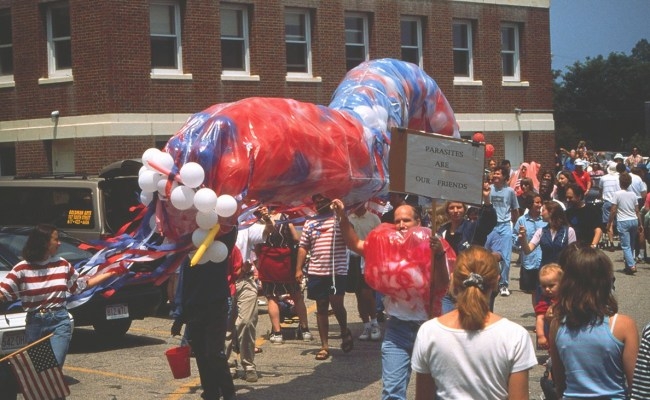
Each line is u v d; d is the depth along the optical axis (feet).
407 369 24.77
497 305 50.16
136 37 74.79
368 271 25.00
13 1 78.69
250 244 34.04
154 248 28.02
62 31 77.36
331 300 38.40
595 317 17.74
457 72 98.32
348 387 32.89
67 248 42.50
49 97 77.41
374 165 34.27
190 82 77.71
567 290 17.93
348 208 34.40
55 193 51.34
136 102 74.90
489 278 16.89
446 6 95.50
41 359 25.35
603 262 17.79
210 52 78.79
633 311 46.91
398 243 24.67
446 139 24.99
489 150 65.51
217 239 28.35
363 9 88.94
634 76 277.03
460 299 16.70
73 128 75.97
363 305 41.50
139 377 35.29
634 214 62.54
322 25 85.81
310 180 30.22
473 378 16.53
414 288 24.43
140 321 49.85
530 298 52.47
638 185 75.05
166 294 51.52
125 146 74.49
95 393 32.73
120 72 74.18
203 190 26.91
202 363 29.35
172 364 28.78
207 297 28.60
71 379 35.14
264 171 28.68
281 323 45.62
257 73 81.71
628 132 278.05
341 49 87.04
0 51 81.00
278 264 40.68
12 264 39.04
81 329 47.37
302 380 34.04
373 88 38.47
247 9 81.66
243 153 28.22
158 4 76.84
